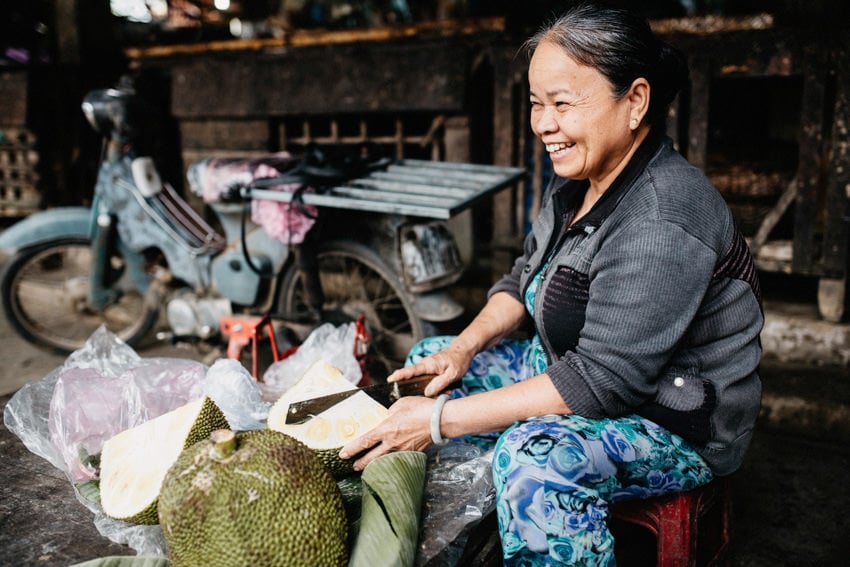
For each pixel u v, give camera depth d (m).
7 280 3.78
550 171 3.89
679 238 1.44
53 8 5.21
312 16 4.91
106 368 1.90
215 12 5.21
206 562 1.17
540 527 1.42
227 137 4.55
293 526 1.18
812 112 3.09
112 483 1.47
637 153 1.55
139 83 4.78
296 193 2.61
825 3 3.02
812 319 3.21
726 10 4.25
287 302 3.13
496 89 3.72
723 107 4.36
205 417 1.48
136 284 3.72
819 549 2.22
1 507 1.59
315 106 4.16
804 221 3.19
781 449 2.78
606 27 1.43
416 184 2.74
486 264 4.13
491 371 1.95
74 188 5.45
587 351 1.50
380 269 2.87
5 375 3.70
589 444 1.45
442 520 1.47
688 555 1.62
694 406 1.53
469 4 4.33
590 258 1.57
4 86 5.25
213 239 3.39
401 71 3.90
